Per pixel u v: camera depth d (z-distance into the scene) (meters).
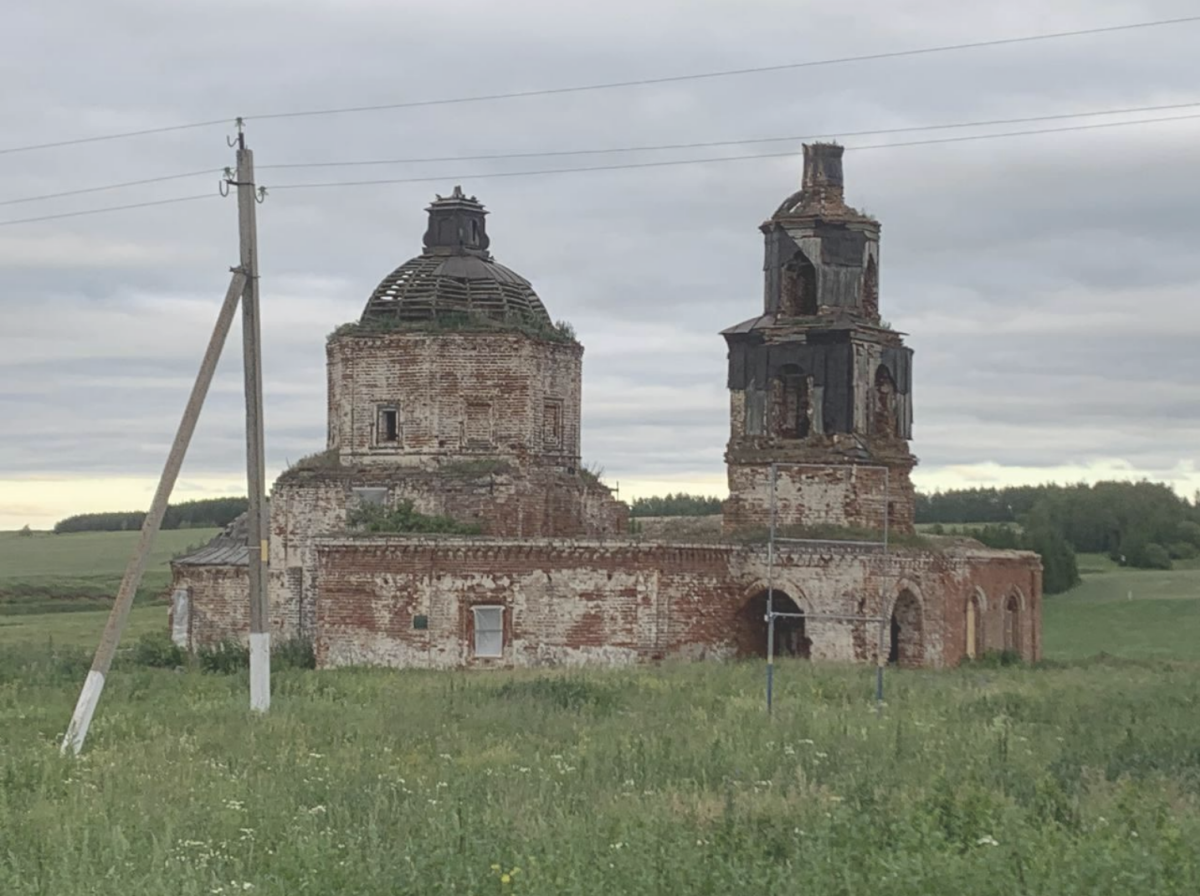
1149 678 48.03
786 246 56.91
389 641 50.88
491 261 58.62
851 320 56.03
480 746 31.80
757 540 54.09
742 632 53.94
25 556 127.69
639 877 19.25
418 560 50.91
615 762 28.55
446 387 55.59
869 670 48.00
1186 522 118.81
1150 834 20.86
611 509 59.38
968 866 19.14
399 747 31.81
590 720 35.53
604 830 21.69
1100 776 26.39
